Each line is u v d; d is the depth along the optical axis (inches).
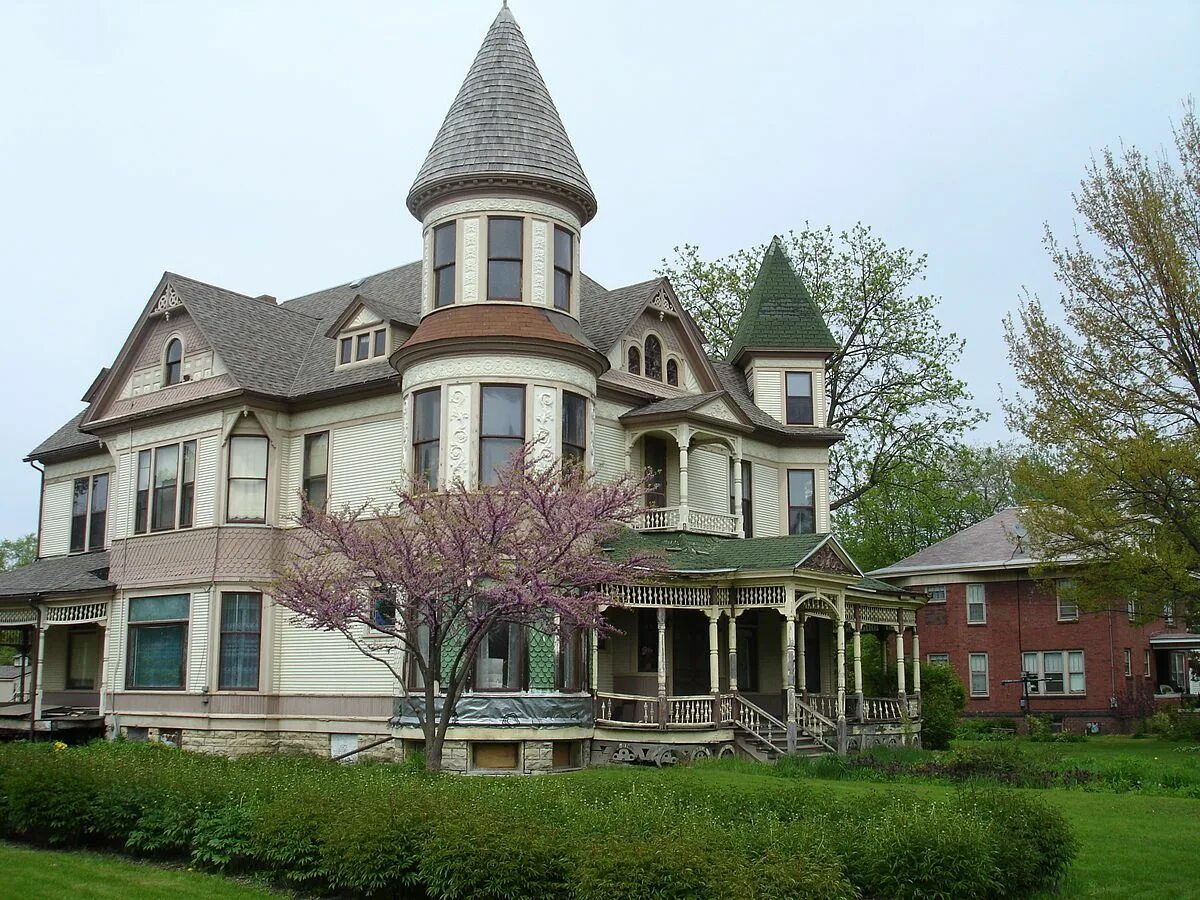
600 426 1116.5
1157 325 1182.3
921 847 432.5
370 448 1109.7
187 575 1159.6
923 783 854.5
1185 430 1178.0
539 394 1002.7
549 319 1031.0
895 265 1878.7
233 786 576.1
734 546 1133.1
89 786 604.1
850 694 1253.1
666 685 1113.4
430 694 718.5
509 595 711.1
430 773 657.6
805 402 1411.2
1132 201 1189.7
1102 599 1243.2
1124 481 1155.9
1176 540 1176.2
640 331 1195.9
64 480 1469.0
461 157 1048.8
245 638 1135.0
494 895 433.7
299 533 1127.0
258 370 1173.7
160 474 1225.4
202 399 1169.4
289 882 510.6
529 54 1122.7
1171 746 1322.6
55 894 486.0
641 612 1155.9
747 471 1328.7
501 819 466.0
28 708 1326.3
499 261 1035.9
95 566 1348.4
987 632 1877.5
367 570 770.2
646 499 1149.1
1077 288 1222.9
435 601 728.3
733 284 1913.1
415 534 746.2
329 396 1136.8
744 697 1133.7
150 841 569.3
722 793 540.7
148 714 1175.6
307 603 741.3
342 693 1088.8
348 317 1155.9
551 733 965.2
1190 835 622.5
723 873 398.9
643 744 1016.9
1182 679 1974.7
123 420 1254.9
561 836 451.2
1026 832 481.1
